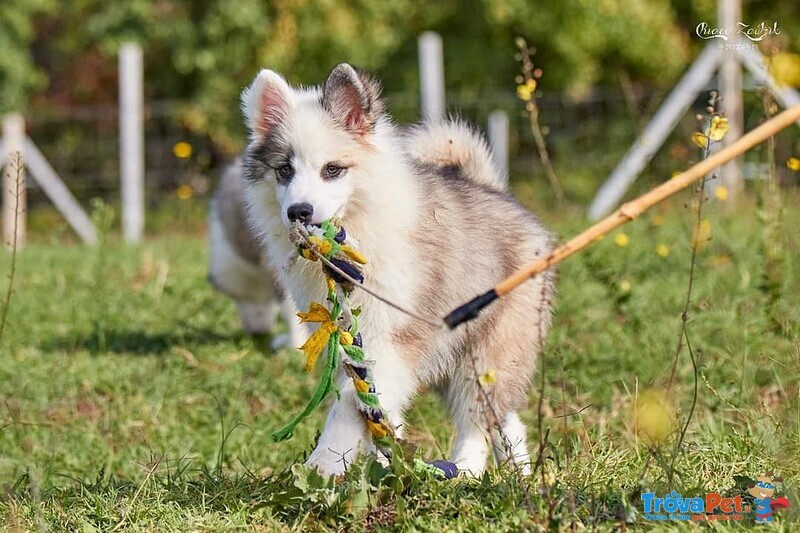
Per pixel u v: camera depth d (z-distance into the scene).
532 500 5.95
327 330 6.38
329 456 6.55
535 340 7.65
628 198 18.70
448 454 7.61
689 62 26.36
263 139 7.31
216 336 11.57
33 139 25.72
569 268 12.21
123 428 8.62
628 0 25.48
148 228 23.19
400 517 5.81
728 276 11.27
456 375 7.53
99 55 26.50
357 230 6.95
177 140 25.19
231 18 24.91
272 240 7.37
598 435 7.41
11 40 25.53
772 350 8.91
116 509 6.43
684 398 8.27
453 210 7.41
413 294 6.98
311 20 25.33
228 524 6.03
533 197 22.22
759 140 5.27
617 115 24.23
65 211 21.89
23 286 13.57
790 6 25.95
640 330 10.03
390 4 25.73
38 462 7.87
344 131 7.05
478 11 25.95
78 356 10.61
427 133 8.36
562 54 25.78
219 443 8.30
